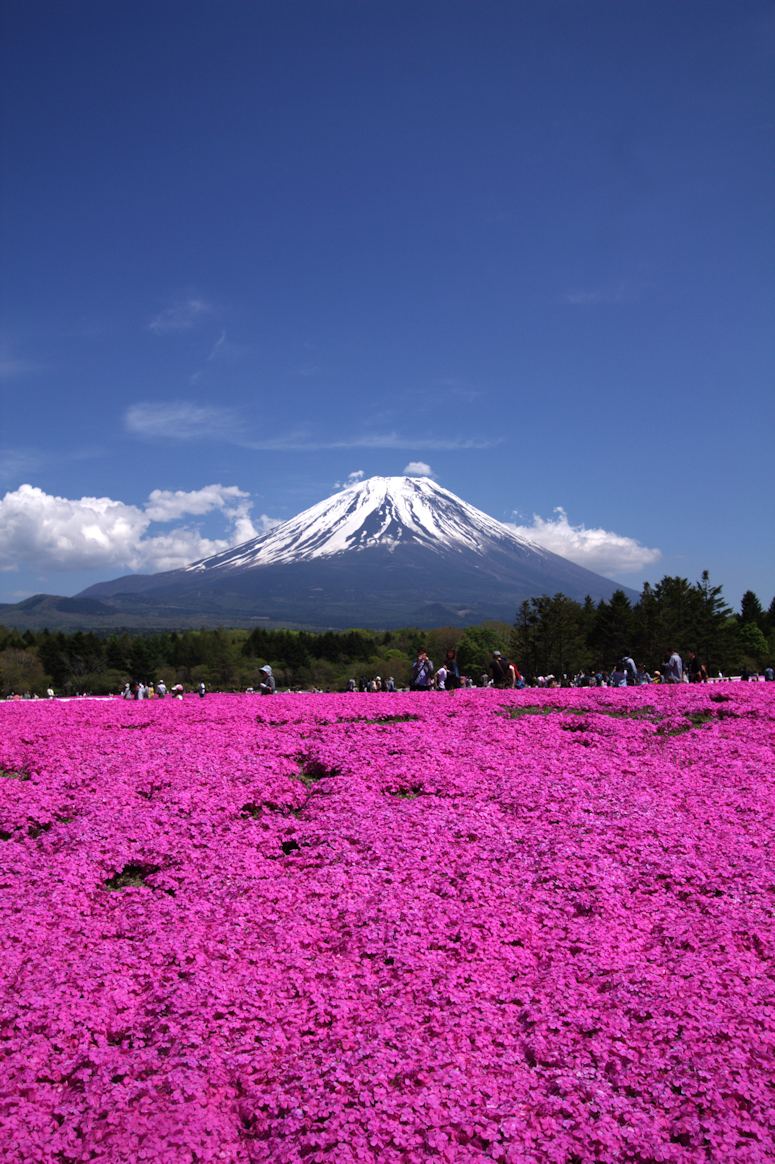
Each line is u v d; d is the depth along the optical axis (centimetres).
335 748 2088
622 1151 622
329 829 1430
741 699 3153
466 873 1204
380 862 1252
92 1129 642
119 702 4428
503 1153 616
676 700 3178
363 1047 745
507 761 1948
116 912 1107
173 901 1120
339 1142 621
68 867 1234
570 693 3553
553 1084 699
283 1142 631
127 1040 780
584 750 2141
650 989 850
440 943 973
